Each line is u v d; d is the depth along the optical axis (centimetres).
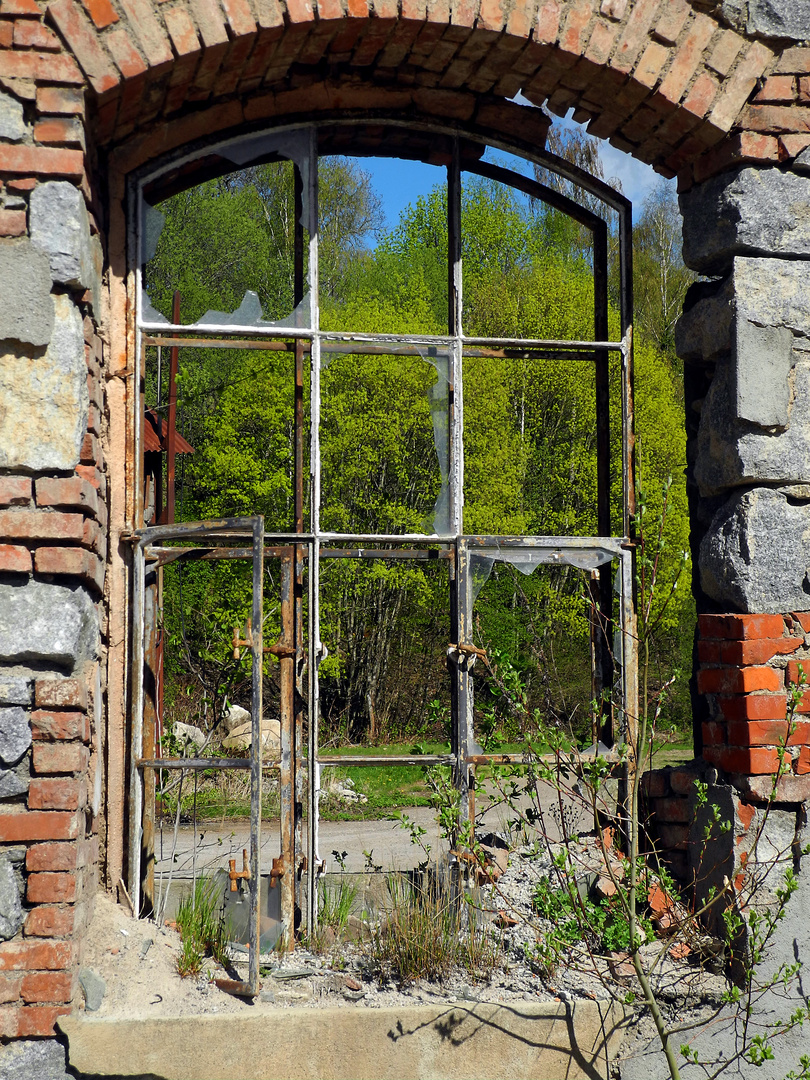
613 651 409
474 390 1431
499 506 1429
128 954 323
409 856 680
